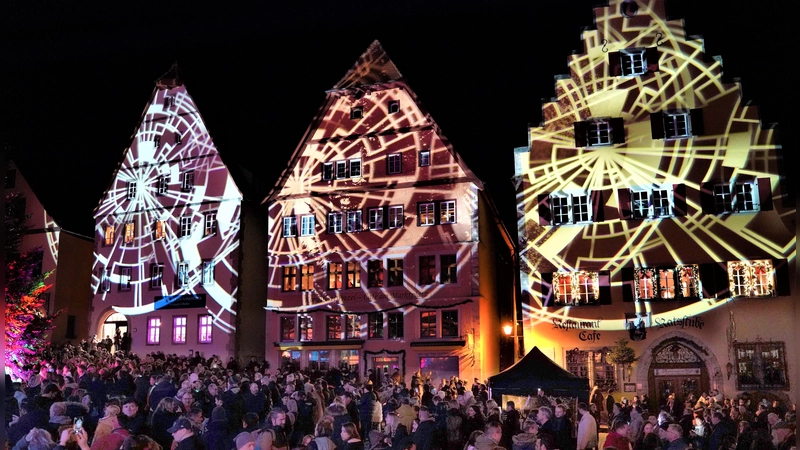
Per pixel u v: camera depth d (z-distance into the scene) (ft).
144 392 58.13
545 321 98.94
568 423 43.93
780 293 92.43
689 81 100.53
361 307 116.16
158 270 134.31
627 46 103.30
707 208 96.78
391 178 118.32
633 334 95.81
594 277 99.04
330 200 121.70
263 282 134.82
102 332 137.90
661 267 96.68
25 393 50.19
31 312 102.68
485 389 80.64
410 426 49.85
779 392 89.97
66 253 144.46
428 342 109.50
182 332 129.29
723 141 98.02
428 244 113.91
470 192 113.39
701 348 93.56
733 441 43.80
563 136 103.45
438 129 116.88
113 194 141.18
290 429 48.19
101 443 31.17
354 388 65.10
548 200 102.01
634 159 100.32
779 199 94.89
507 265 144.66
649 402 93.56
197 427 33.19
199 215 132.26
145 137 140.67
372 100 122.21
